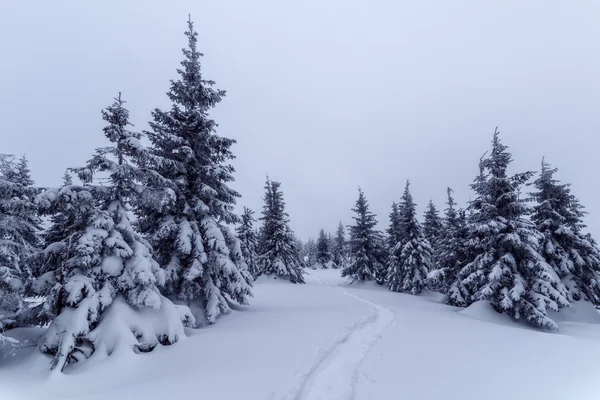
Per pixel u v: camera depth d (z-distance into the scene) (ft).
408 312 58.18
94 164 34.78
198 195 51.80
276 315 50.52
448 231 103.35
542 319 54.24
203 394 21.56
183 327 37.27
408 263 116.06
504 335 39.42
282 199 139.54
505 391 21.36
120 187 37.14
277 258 129.90
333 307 61.00
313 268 269.85
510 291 58.03
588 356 30.01
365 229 142.82
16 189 33.09
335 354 29.66
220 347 32.81
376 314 53.26
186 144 50.52
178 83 52.03
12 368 29.30
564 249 73.67
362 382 23.11
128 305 34.65
